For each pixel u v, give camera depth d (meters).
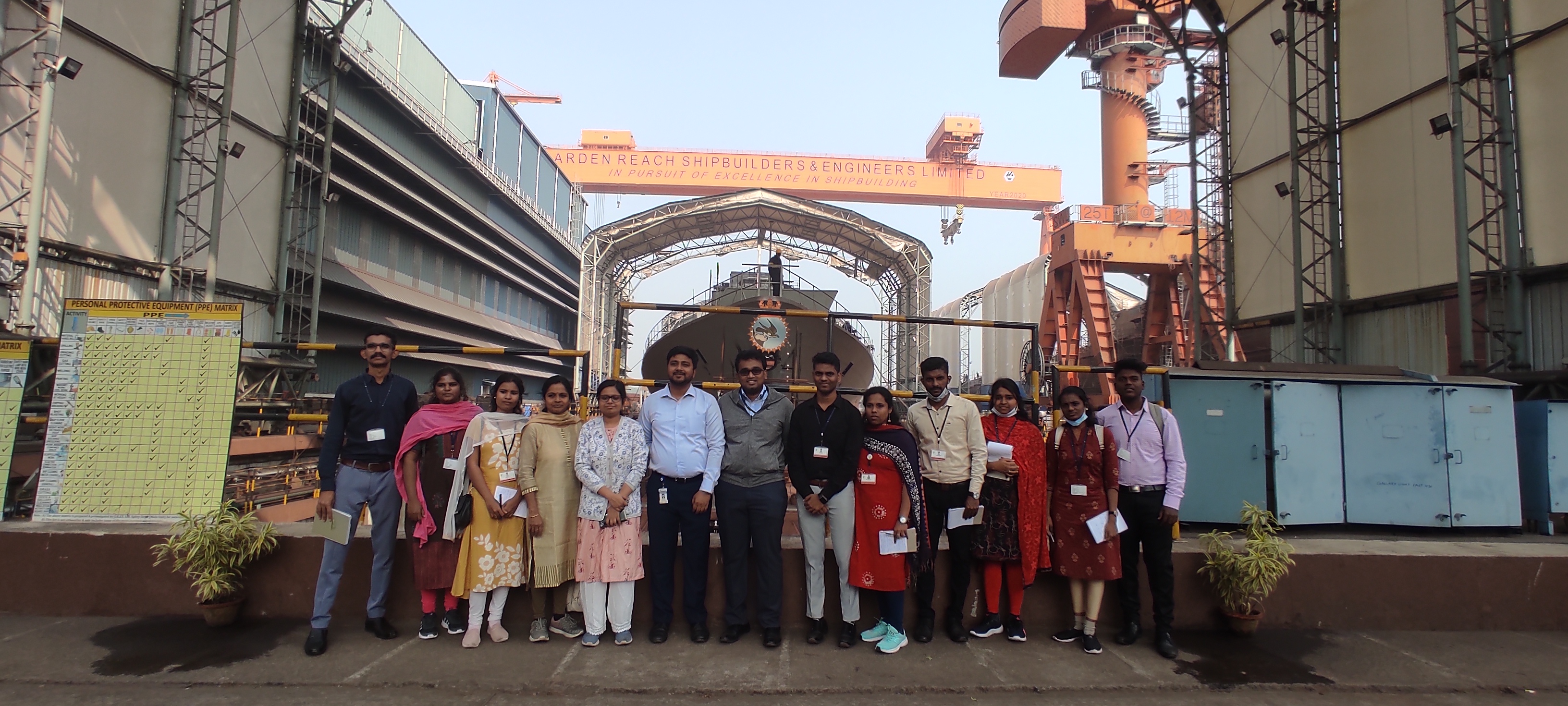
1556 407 7.08
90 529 4.92
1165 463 4.62
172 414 5.23
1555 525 7.12
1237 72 17.70
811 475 4.42
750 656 4.30
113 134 11.06
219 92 13.60
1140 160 29.95
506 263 38.34
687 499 4.44
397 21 26.91
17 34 9.48
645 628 4.77
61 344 5.26
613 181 53.12
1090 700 3.85
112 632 4.49
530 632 4.49
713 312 5.85
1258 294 16.70
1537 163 10.14
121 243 11.17
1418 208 12.41
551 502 4.36
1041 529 4.62
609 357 38.19
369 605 4.48
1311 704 3.87
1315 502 6.46
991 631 4.64
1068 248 27.20
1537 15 10.20
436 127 27.34
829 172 53.78
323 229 17.17
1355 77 13.79
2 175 9.26
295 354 15.81
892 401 4.56
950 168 54.84
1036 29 28.53
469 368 32.88
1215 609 4.98
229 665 4.03
